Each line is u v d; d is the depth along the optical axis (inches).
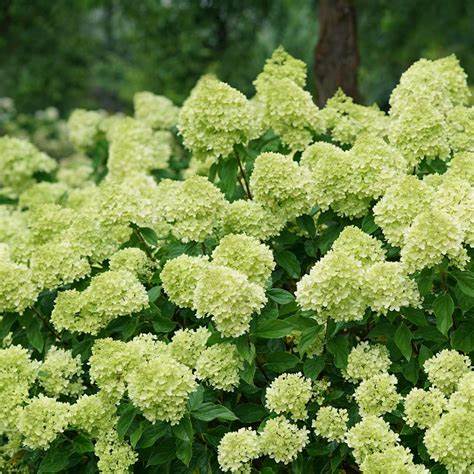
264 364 135.8
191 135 164.4
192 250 152.9
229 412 125.0
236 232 147.9
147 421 126.6
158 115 247.1
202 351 132.8
